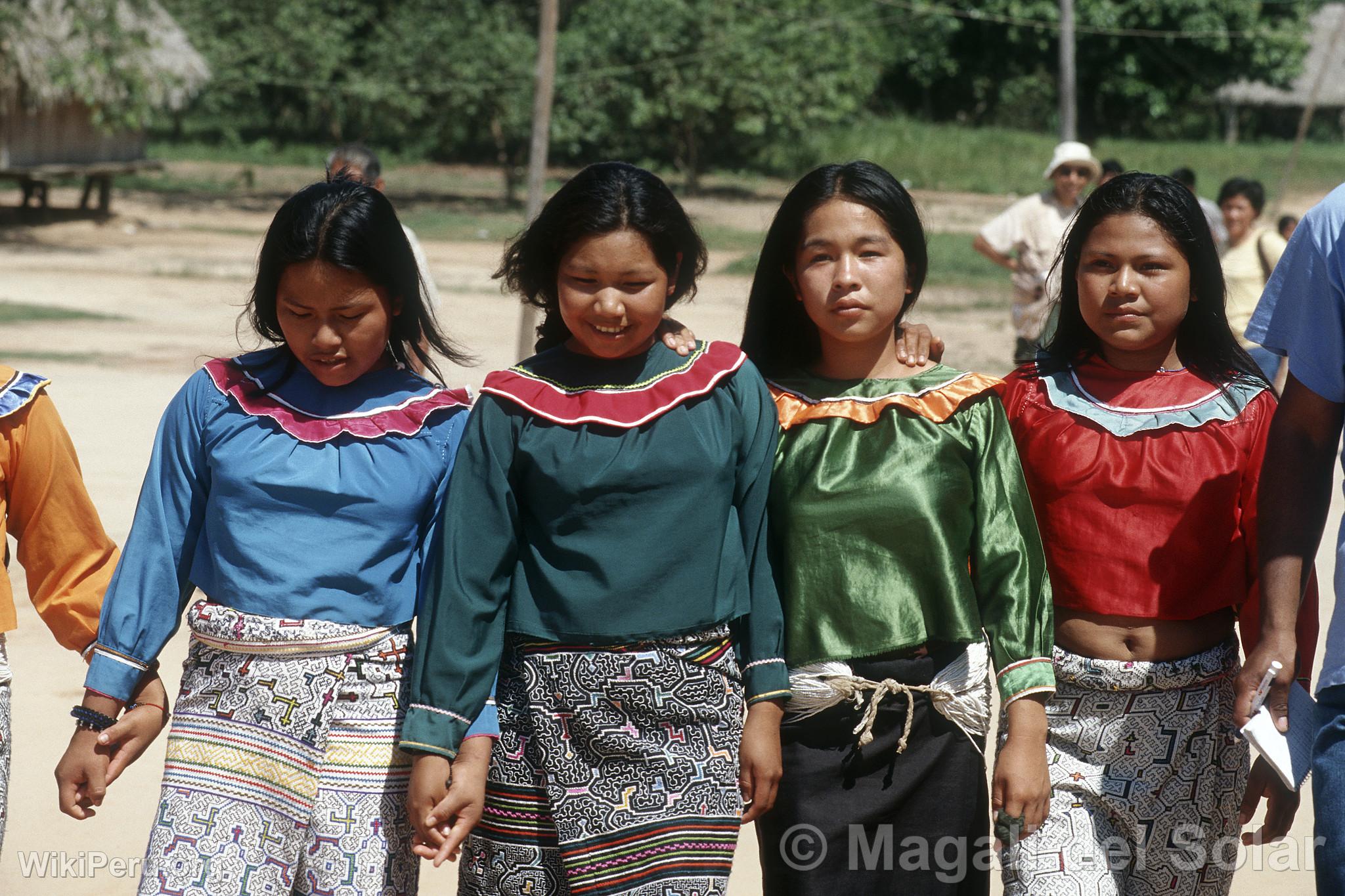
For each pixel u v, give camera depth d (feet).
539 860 9.96
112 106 92.32
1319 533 10.11
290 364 10.28
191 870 9.54
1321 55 170.50
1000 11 161.79
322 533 9.89
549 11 49.03
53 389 41.98
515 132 123.34
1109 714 10.82
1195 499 10.65
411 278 10.32
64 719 18.49
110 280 71.36
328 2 138.41
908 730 10.16
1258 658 9.81
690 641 9.72
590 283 9.55
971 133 155.02
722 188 130.21
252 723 9.75
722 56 121.39
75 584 10.64
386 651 10.07
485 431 9.77
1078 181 33.40
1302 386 10.05
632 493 9.61
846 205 10.23
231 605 9.87
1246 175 134.00
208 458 10.09
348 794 9.87
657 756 9.68
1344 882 9.08
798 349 11.18
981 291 74.64
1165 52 166.81
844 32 136.98
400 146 152.97
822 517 10.32
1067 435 10.98
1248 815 10.49
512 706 9.96
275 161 145.89
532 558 9.81
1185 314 10.95
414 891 10.19
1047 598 10.25
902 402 10.47
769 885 10.59
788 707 10.35
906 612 10.21
